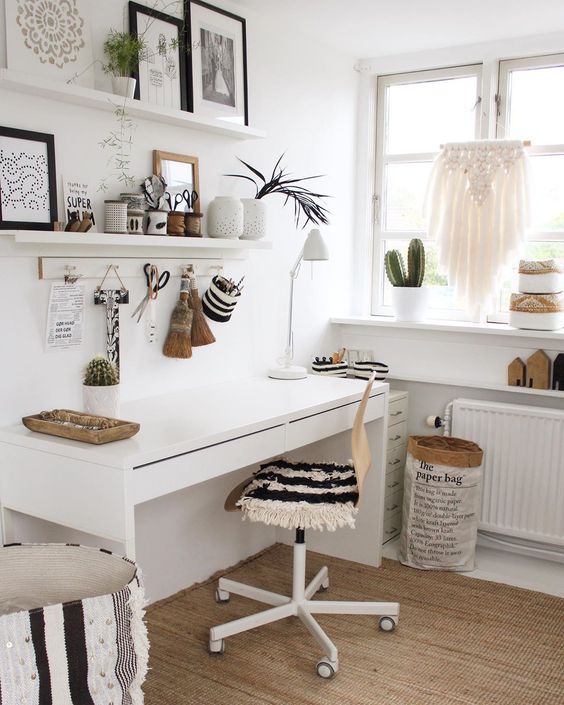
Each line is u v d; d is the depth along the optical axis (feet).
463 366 11.65
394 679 7.84
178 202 8.99
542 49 11.12
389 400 11.16
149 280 8.64
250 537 10.96
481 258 11.43
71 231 7.38
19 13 7.02
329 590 9.90
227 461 7.41
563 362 10.75
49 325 7.61
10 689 4.71
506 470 11.00
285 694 7.55
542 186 11.52
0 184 6.97
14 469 7.09
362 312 13.07
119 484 6.27
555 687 7.75
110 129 8.08
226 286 9.43
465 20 10.44
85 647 4.96
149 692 7.54
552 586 10.20
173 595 9.58
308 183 11.54
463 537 10.52
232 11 9.68
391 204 12.87
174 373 9.36
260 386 9.93
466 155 11.44
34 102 7.25
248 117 10.13
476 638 8.72
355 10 9.99
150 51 8.40
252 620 8.34
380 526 10.61
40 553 5.97
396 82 12.51
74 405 7.98
